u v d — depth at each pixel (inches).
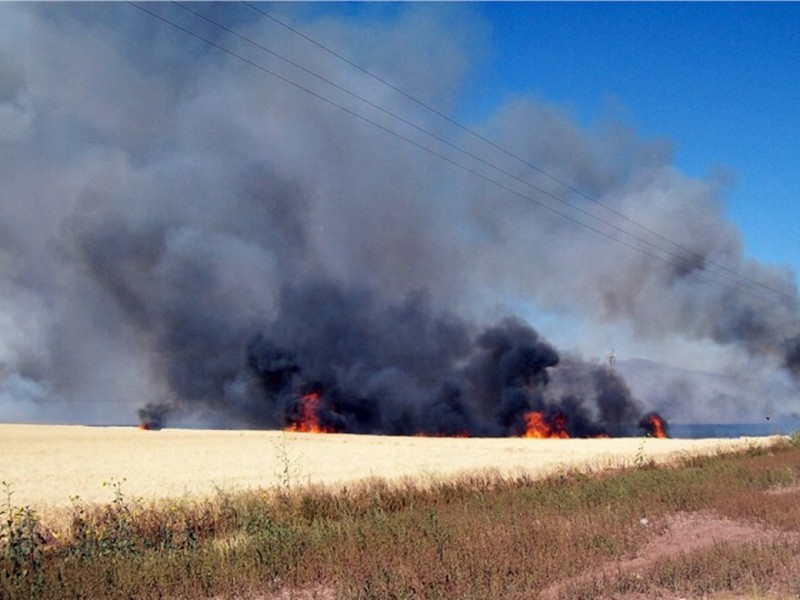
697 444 2183.8
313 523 546.0
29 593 368.5
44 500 943.7
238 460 1820.9
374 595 341.4
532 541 447.2
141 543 488.1
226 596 362.9
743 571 375.2
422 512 592.4
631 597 339.9
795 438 1642.5
